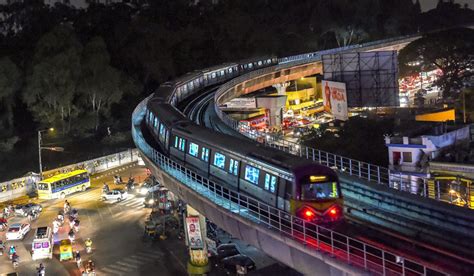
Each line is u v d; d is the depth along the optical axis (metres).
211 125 69.19
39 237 60.41
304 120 109.00
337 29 192.12
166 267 55.69
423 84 132.62
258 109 103.88
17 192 84.31
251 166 37.78
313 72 139.00
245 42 158.00
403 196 35.97
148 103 68.69
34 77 105.88
